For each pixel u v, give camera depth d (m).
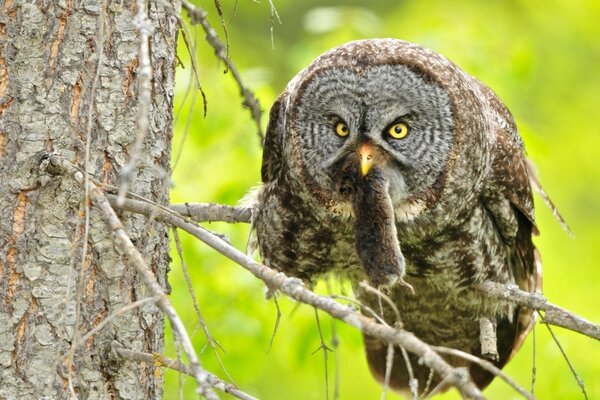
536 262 11.95
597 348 13.50
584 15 20.86
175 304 12.80
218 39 8.10
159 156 8.30
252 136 13.62
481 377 12.48
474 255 11.06
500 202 11.23
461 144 10.60
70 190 7.71
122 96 7.98
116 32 8.01
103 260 7.84
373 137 10.44
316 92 10.62
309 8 20.14
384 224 9.97
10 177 7.64
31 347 7.55
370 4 20.30
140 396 8.02
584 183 19.92
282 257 11.35
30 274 7.59
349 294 12.35
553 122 20.16
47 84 7.75
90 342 7.75
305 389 16.25
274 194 11.20
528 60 15.27
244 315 12.84
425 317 11.91
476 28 15.41
